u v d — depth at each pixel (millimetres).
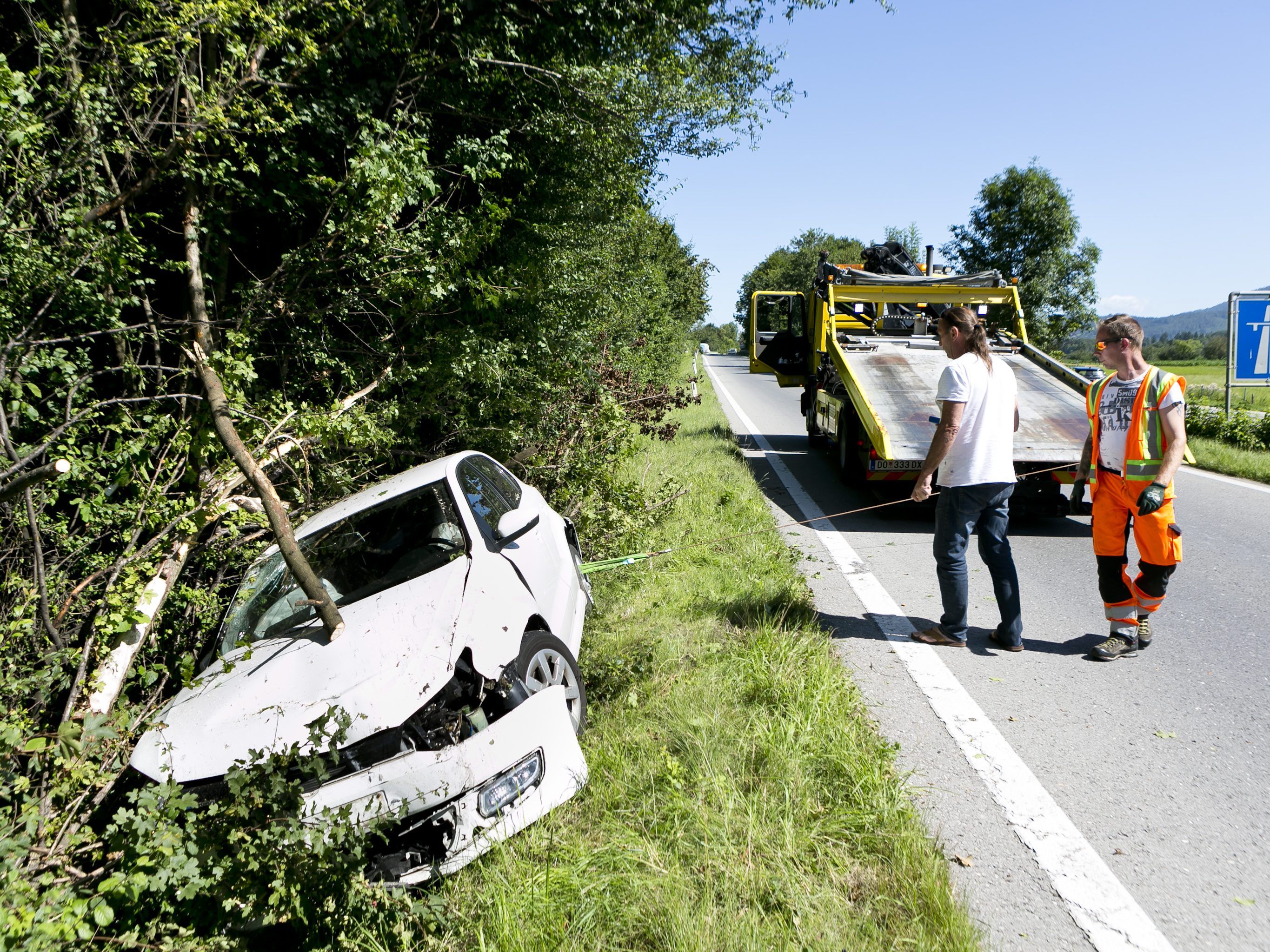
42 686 3371
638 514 7215
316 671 3408
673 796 3258
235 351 5277
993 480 4754
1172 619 5445
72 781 2783
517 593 3934
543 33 7082
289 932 2877
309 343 5977
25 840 2404
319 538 4438
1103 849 2994
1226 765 3543
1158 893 2742
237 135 5430
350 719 2758
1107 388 4820
